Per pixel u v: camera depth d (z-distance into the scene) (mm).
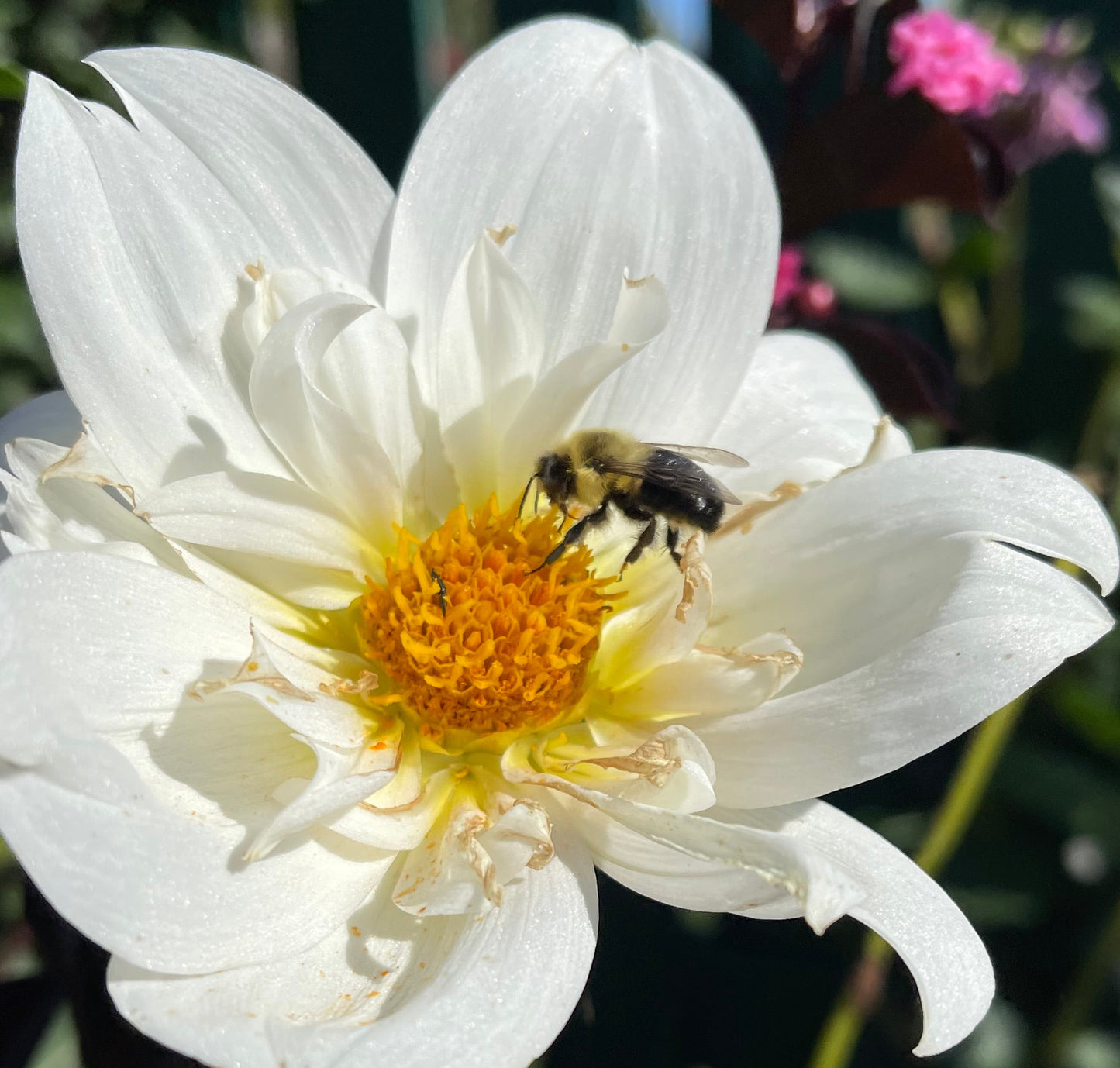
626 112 82
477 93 79
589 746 79
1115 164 197
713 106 83
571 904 63
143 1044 71
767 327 103
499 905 62
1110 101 196
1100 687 141
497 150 80
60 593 60
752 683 73
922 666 67
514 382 81
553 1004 57
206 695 62
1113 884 131
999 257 160
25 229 65
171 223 72
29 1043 83
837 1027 105
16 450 64
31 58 176
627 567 92
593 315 83
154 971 54
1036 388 175
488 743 78
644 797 69
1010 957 134
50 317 66
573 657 80
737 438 87
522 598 81
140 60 72
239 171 74
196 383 72
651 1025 112
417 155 78
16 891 98
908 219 161
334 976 60
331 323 70
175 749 62
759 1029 125
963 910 127
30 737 53
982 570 69
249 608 75
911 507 74
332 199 77
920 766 140
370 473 78
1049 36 143
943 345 187
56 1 179
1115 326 160
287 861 62
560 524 89
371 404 78
